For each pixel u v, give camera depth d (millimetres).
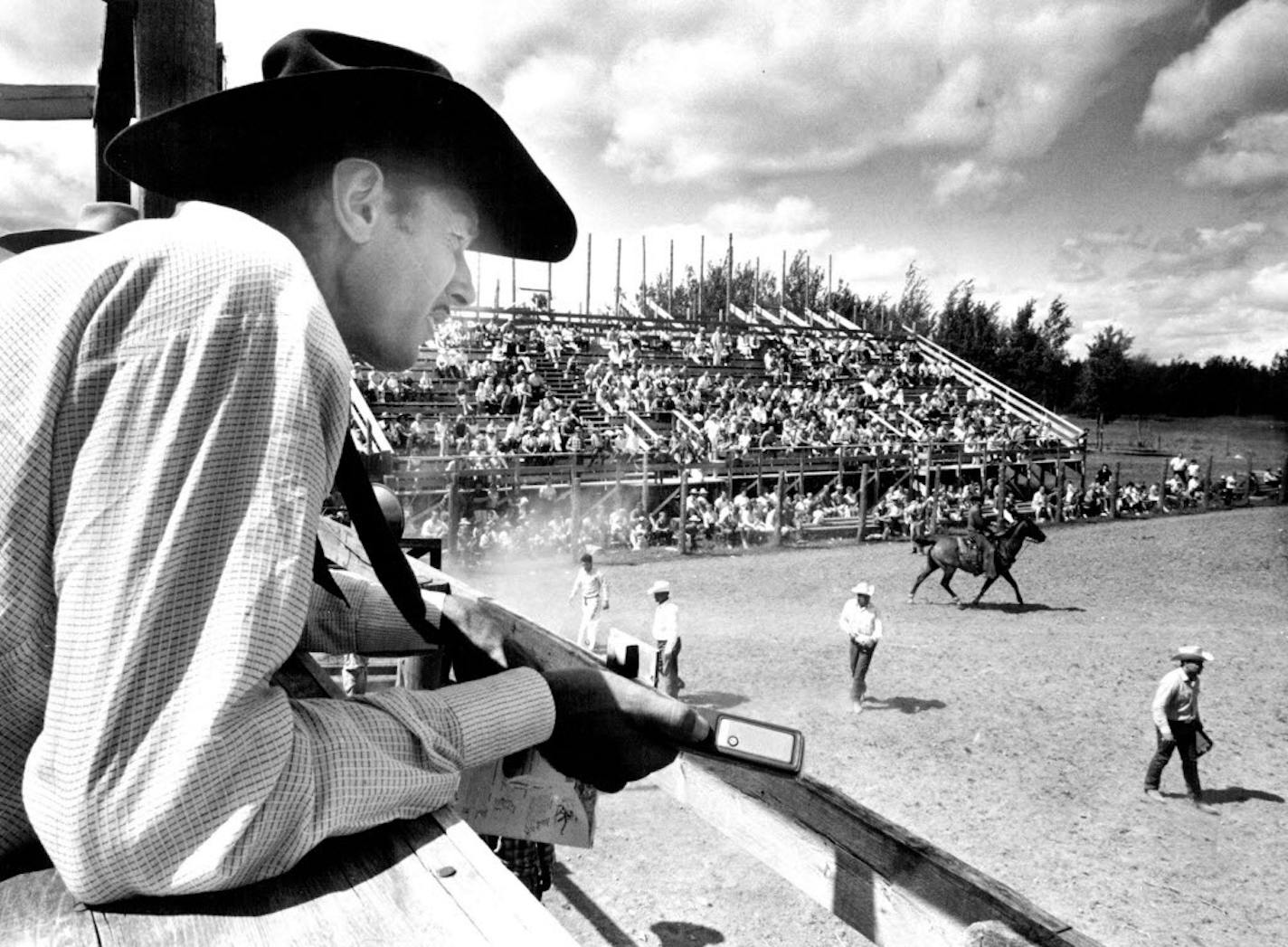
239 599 737
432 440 28484
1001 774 11594
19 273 818
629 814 10297
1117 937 7859
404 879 835
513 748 1029
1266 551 32094
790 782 1635
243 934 759
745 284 74625
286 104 1022
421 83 1029
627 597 22391
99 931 768
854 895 1508
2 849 885
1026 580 26984
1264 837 10000
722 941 7609
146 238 829
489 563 25953
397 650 1592
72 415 753
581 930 7762
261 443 773
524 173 1190
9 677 785
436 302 1166
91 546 732
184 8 3400
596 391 37094
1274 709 14930
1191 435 65812
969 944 1258
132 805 707
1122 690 15562
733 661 16750
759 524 31156
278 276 839
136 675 721
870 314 76625
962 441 39125
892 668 16609
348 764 843
